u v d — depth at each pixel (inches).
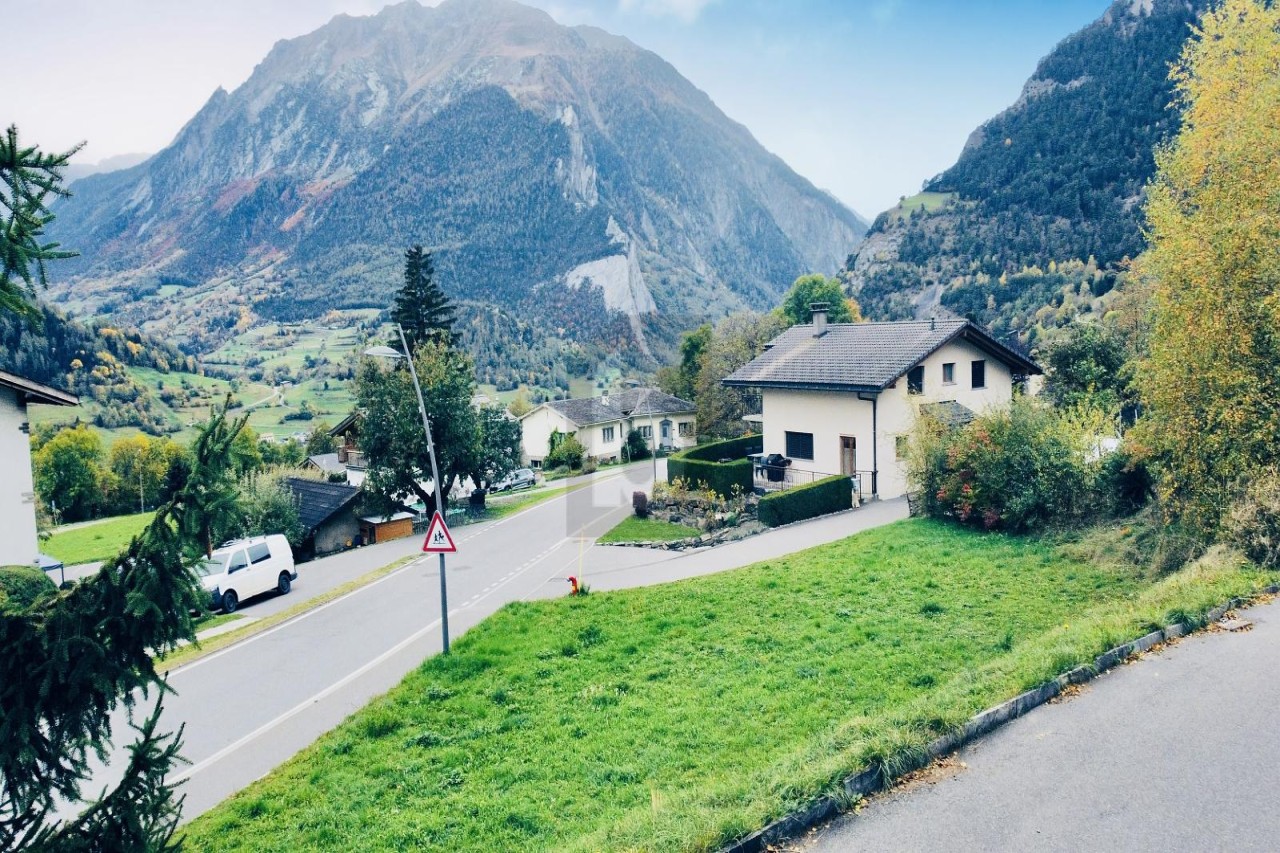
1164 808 265.9
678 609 668.1
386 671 609.6
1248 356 618.8
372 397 1480.1
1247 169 645.3
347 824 373.1
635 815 318.3
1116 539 701.9
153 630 220.8
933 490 933.2
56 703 211.8
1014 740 322.7
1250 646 400.5
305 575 1111.6
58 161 194.9
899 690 444.8
